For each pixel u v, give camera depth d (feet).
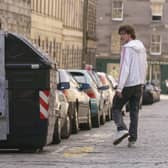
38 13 180.65
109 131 85.56
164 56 317.01
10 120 53.67
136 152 55.26
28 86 53.52
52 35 202.69
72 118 78.95
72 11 242.99
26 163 47.62
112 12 315.78
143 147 59.47
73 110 78.59
